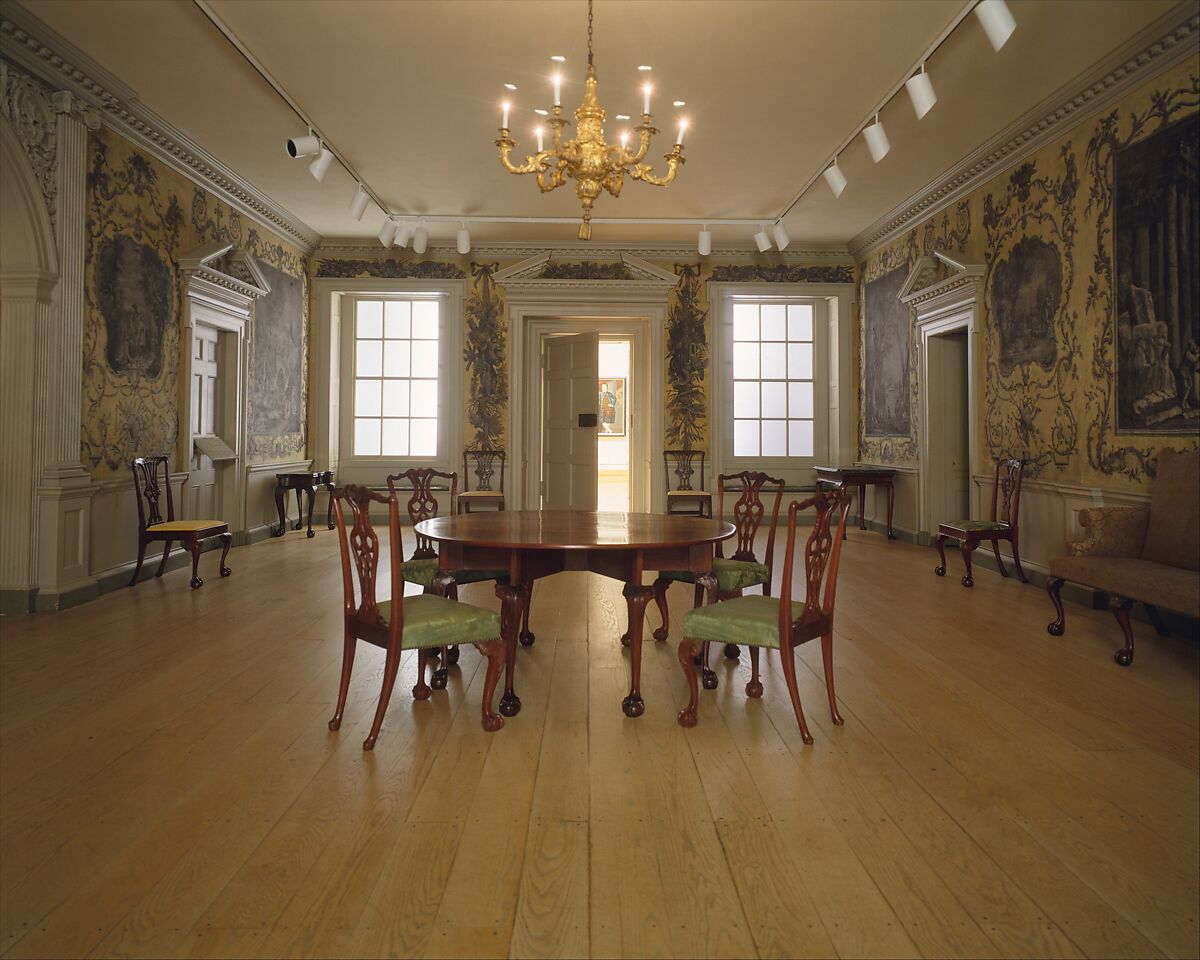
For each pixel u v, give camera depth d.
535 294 9.16
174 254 6.08
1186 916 1.75
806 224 8.38
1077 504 5.06
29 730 2.81
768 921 1.72
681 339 9.30
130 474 5.51
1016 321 5.84
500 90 5.14
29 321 4.53
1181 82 4.19
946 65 4.73
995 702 3.16
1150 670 3.59
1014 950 1.63
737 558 4.08
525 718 2.97
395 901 1.79
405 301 9.45
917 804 2.28
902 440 8.01
